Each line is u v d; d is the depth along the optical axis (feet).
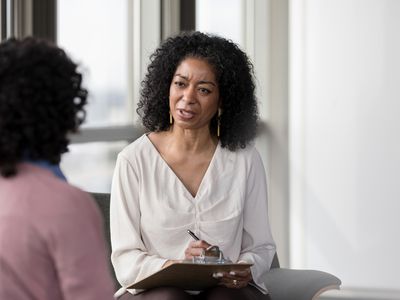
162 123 11.74
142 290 10.80
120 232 11.16
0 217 6.30
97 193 12.39
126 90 17.54
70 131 6.72
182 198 11.27
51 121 6.46
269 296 11.44
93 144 16.48
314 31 21.50
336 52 21.33
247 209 11.66
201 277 10.29
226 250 11.27
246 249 11.63
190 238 11.16
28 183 6.42
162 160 11.42
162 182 11.32
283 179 21.86
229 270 9.82
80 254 6.28
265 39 22.06
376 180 21.13
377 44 21.01
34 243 6.23
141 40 17.87
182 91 11.23
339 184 21.42
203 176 11.50
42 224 6.24
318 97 21.50
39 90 6.41
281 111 21.88
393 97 20.95
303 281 12.42
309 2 21.53
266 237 11.71
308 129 21.63
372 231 21.18
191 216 11.22
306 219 21.70
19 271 6.21
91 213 6.43
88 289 6.28
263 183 11.81
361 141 21.18
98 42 16.53
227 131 11.67
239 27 21.97
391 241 21.07
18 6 13.78
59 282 6.34
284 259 21.89
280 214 21.90
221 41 11.57
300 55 21.68
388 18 20.90
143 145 11.52
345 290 21.35
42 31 14.26
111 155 17.07
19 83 6.34
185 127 11.26
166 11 18.63
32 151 6.49
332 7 21.33
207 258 10.29
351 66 21.21
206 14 20.95
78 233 6.29
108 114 17.02
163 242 11.14
